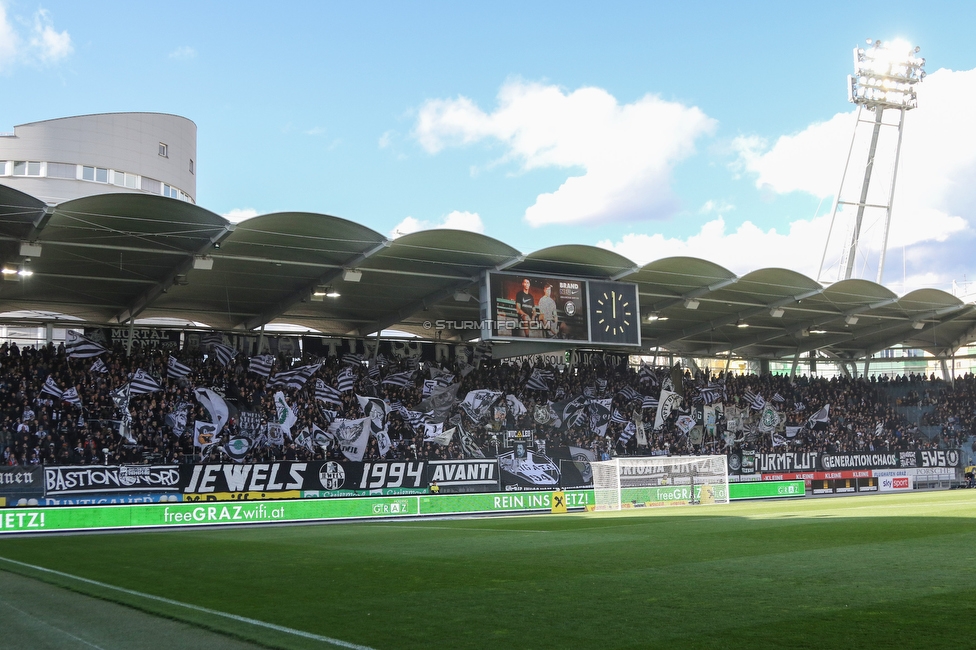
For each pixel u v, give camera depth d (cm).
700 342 6088
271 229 3372
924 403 6284
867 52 5731
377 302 4566
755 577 1302
